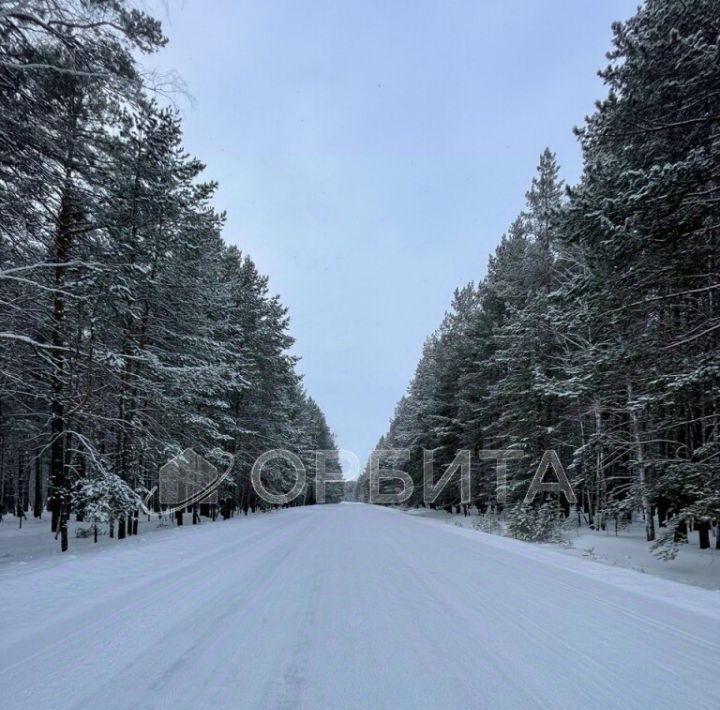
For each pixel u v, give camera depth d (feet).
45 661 14.17
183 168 52.70
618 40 35.50
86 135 40.22
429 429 134.82
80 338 40.96
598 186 36.73
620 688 12.32
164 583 25.16
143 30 31.37
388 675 13.14
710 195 33.30
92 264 35.73
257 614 19.13
